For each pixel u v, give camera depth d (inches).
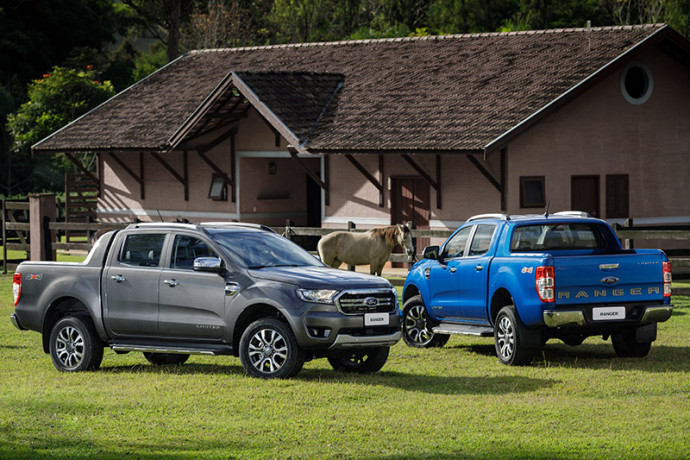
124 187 3385.8
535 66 2657.5
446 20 5295.3
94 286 1305.4
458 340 1632.6
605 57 2544.3
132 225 1325.0
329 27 6299.2
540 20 4975.4
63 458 853.2
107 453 868.0
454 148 2358.5
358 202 2807.6
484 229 1434.5
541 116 2386.8
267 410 1032.2
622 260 1283.2
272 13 6505.9
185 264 1266.0
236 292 1213.1
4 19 5979.3
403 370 1299.2
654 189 2620.6
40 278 1350.9
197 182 3181.6
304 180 3240.7
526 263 1285.7
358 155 2797.7
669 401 1076.5
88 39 6501.0
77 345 1325.0
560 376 1230.3
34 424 981.8
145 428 961.5
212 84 3324.3
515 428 952.9
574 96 2423.7
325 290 1182.9
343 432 940.6
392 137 2534.5
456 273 1448.1
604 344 1529.3
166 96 3366.1
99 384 1200.8
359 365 1280.8
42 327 1347.2
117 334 1291.8
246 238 1300.4
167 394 1118.4
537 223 1373.0
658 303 1307.8
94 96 4500.5
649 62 2605.8
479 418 995.3
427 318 1523.1
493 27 5108.3
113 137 3176.7
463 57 2888.8
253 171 3095.5
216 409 1040.8
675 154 2647.6
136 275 1278.3
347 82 2970.0
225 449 881.5
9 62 5954.7
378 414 1011.9
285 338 1184.8
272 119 2746.1
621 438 914.1
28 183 5693.9
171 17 5634.8
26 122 4520.2
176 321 1248.2
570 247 1397.6
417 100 2711.6
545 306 1256.2
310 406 1054.4
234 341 1224.8
